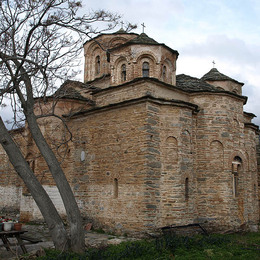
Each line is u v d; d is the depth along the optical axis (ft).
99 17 36.22
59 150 53.67
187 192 44.78
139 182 41.65
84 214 48.44
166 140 44.19
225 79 62.34
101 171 47.32
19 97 34.37
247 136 57.62
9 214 63.00
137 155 42.68
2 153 73.46
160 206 42.22
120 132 45.62
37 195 31.22
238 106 52.95
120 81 52.60
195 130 49.52
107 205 45.34
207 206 47.14
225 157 48.52
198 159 48.78
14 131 41.73
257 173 63.26
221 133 49.21
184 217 43.06
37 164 54.19
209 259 29.84
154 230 40.27
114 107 46.55
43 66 33.14
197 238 37.17
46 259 27.76
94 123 49.93
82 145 51.24
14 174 69.36
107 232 43.88
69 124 53.88
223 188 47.42
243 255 31.58
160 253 30.91
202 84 54.39
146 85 45.03
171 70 53.88
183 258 29.45
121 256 29.04
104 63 65.98
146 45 50.80
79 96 55.93
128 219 42.04
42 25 34.24
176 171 43.52
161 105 44.91
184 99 50.55
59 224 31.68
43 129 53.72
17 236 32.37
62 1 35.47
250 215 52.95
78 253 30.19
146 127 42.32
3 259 30.19
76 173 51.29
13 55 34.47
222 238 37.86
